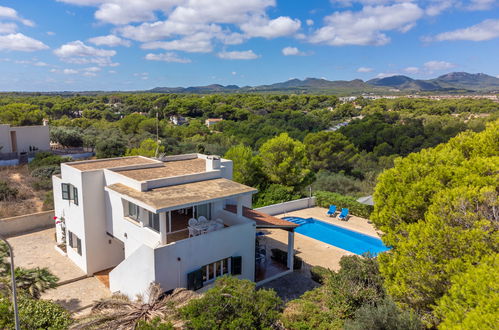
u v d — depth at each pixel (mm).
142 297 13875
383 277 13883
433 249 11531
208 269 15820
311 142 48312
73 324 11773
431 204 13906
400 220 14820
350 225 28016
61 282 17641
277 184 33531
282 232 26641
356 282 13758
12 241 22469
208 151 53812
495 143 16469
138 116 66375
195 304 10602
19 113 57406
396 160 16922
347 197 32000
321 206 33281
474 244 10711
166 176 18891
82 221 18172
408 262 12211
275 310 12031
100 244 18812
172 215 19109
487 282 8320
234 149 32438
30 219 24422
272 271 19391
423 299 11789
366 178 44594
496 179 12945
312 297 14336
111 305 12648
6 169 36500
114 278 16422
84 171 17781
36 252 20984
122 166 19734
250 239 17391
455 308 8820
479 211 11594
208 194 16422
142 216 15953
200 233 16078
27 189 30828
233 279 12156
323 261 21484
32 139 43875
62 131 51375
